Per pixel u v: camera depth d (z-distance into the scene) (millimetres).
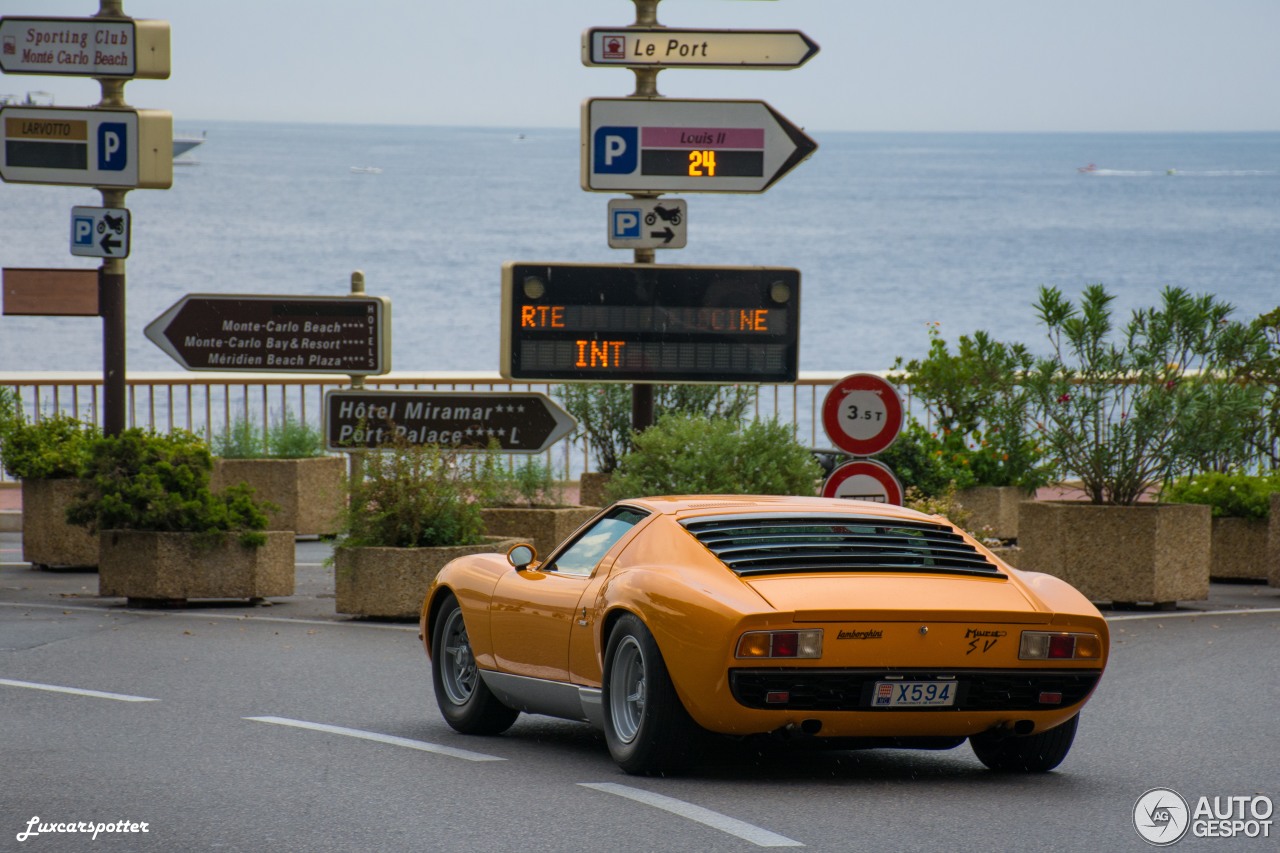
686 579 14867
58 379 43875
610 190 29172
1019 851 12383
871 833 12945
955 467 36000
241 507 29281
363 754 16500
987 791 14898
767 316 29422
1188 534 28969
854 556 15219
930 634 14352
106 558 29016
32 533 34125
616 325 29219
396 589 27125
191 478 29156
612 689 15523
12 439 34156
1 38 31953
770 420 28578
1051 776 15719
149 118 32062
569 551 17422
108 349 32344
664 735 14930
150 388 43312
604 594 15781
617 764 15617
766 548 15203
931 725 14695
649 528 16109
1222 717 19016
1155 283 174250
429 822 13289
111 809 13805
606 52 28922
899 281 181250
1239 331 29594
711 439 27766
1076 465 29578
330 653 23859
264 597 29625
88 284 32344
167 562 28656
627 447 38344
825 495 24891
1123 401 29312
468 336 119625
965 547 15977
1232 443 29469
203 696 20141
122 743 16969
